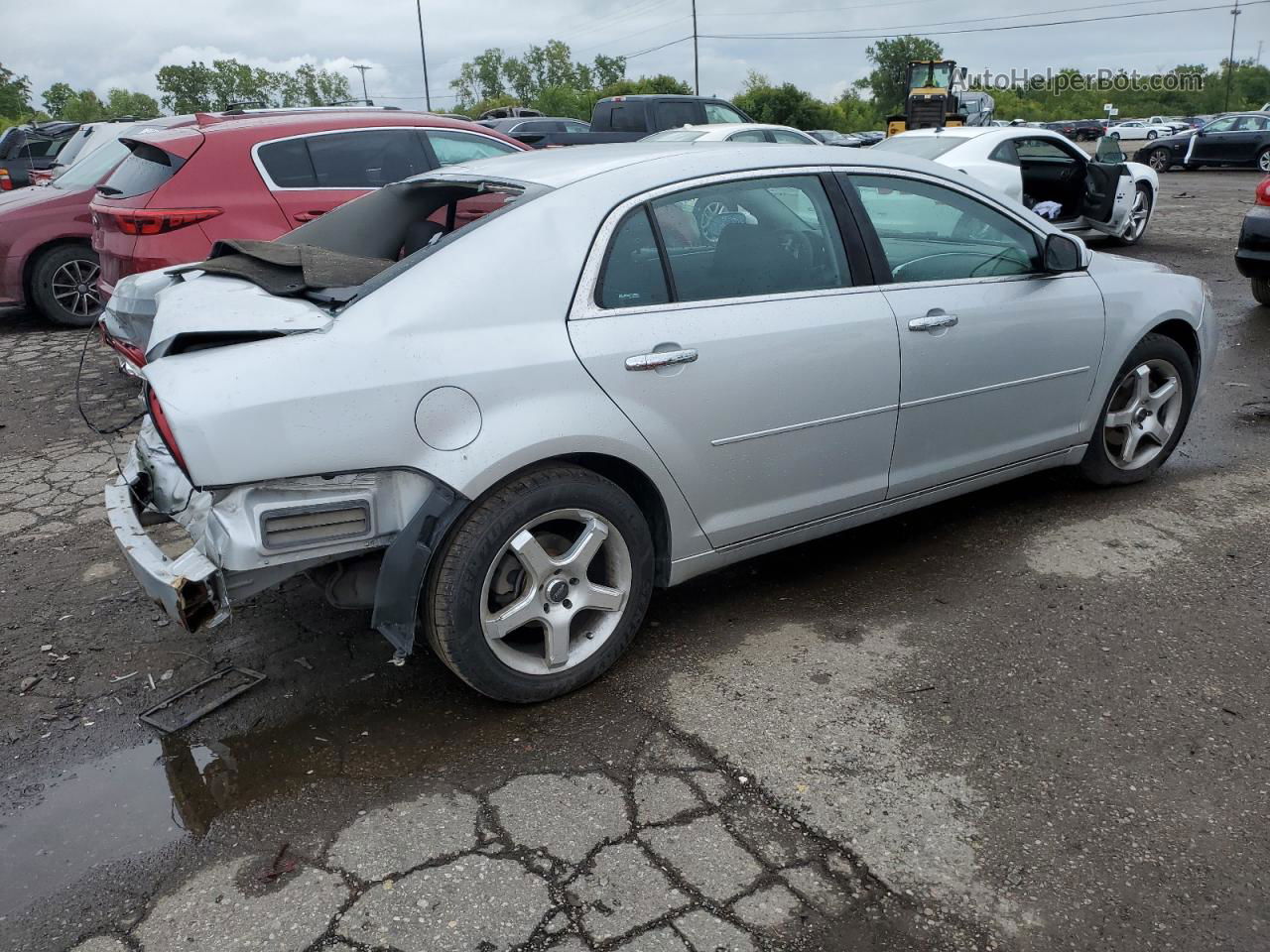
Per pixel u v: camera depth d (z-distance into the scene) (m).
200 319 2.73
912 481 3.77
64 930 2.24
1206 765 2.72
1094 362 4.23
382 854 2.44
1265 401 6.07
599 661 3.13
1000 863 2.38
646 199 3.10
